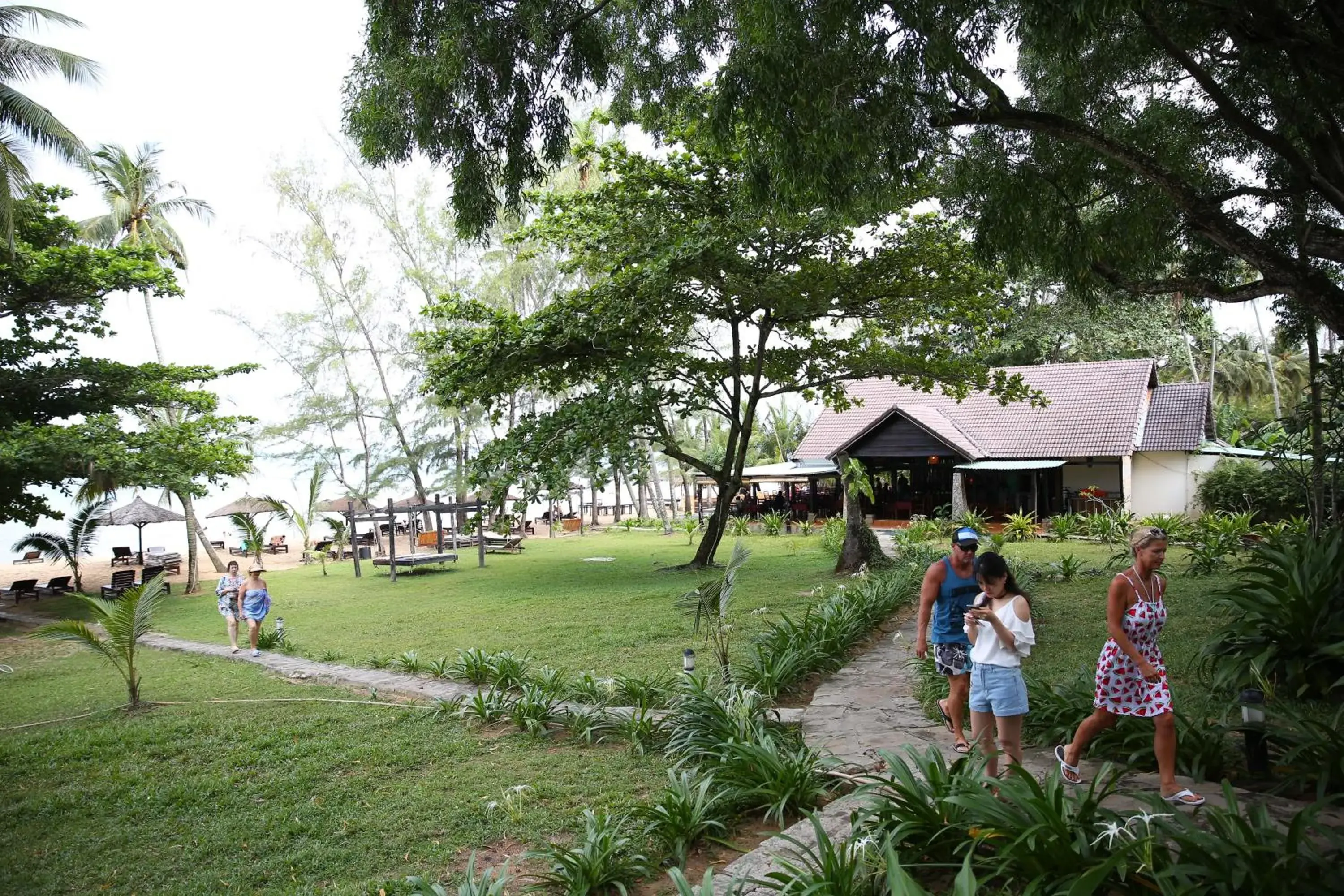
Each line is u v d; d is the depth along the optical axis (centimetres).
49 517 2309
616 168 1852
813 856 402
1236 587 761
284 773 722
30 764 795
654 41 915
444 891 475
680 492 7531
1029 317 3484
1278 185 1138
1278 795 495
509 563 2714
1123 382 3014
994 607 540
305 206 3450
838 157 798
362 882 509
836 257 1861
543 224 1964
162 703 1030
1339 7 742
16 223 1964
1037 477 2955
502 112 805
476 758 734
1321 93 862
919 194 1488
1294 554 777
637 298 1792
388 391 3684
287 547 4041
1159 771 516
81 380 2181
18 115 1755
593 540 3581
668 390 2103
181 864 553
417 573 2581
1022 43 1013
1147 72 1057
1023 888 388
